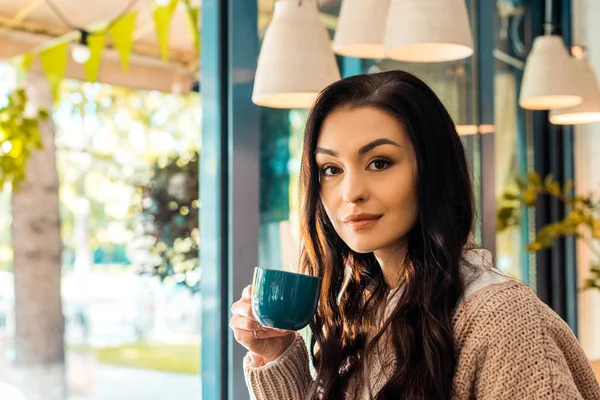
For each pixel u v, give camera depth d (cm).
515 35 352
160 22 249
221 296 208
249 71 212
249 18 212
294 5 177
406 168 103
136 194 274
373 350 112
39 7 240
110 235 272
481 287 100
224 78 212
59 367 268
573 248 359
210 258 212
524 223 351
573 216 317
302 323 108
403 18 171
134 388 267
